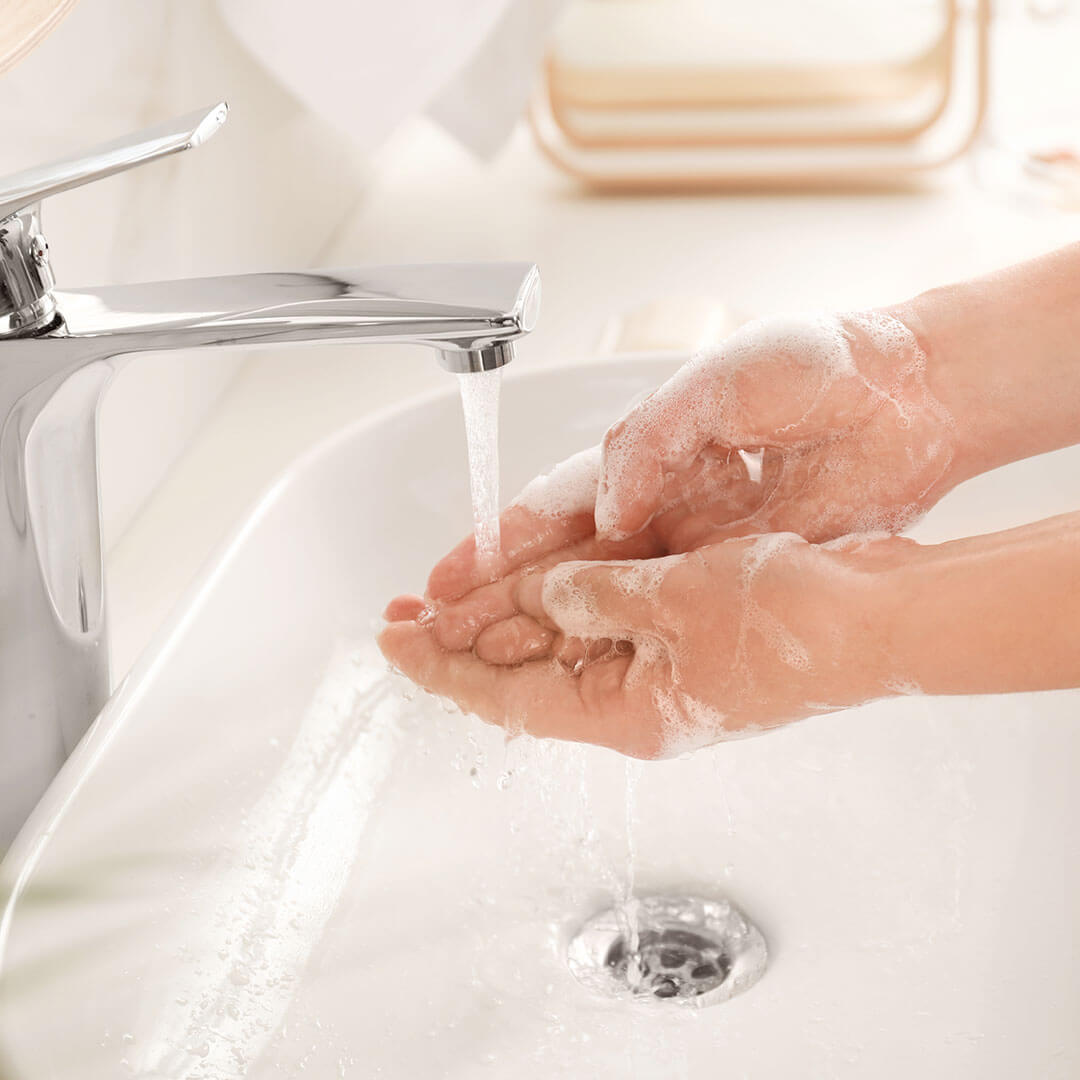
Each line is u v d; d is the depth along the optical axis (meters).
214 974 0.52
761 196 1.31
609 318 1.04
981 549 0.47
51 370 0.49
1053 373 0.59
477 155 1.24
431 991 0.56
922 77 1.33
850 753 0.69
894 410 0.59
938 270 1.10
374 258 1.19
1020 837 0.62
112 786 0.52
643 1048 0.54
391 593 0.74
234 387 1.00
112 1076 0.46
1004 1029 0.52
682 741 0.52
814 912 0.61
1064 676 0.46
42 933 0.46
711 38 1.38
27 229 0.48
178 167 0.94
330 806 0.63
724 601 0.49
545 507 0.59
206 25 0.99
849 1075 0.52
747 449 0.60
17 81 0.74
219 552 0.65
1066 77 1.54
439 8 1.03
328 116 1.05
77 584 0.54
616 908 0.61
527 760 0.67
